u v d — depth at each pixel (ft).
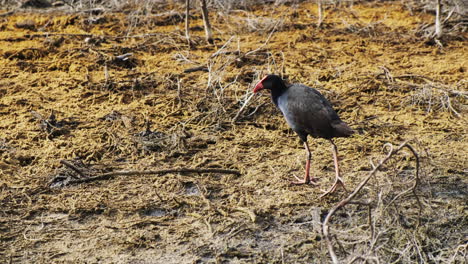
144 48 55.36
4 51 53.72
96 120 43.04
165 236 31.48
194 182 35.73
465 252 29.60
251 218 32.45
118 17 62.95
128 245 30.73
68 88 47.78
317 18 63.36
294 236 31.35
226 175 36.55
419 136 40.63
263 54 53.57
